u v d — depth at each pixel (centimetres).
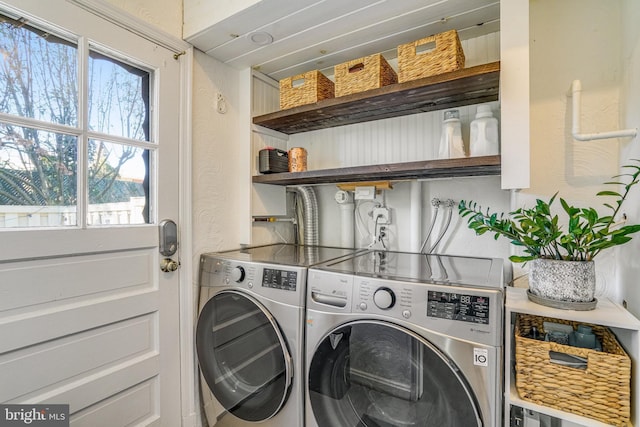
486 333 90
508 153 112
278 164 188
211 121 170
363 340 110
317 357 118
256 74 190
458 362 92
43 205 109
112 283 127
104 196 126
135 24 134
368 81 142
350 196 188
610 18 119
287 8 131
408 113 168
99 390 122
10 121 101
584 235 93
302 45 160
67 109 115
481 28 146
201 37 152
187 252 156
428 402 98
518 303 99
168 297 147
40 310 107
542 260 99
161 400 143
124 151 133
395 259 147
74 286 116
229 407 143
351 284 112
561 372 89
